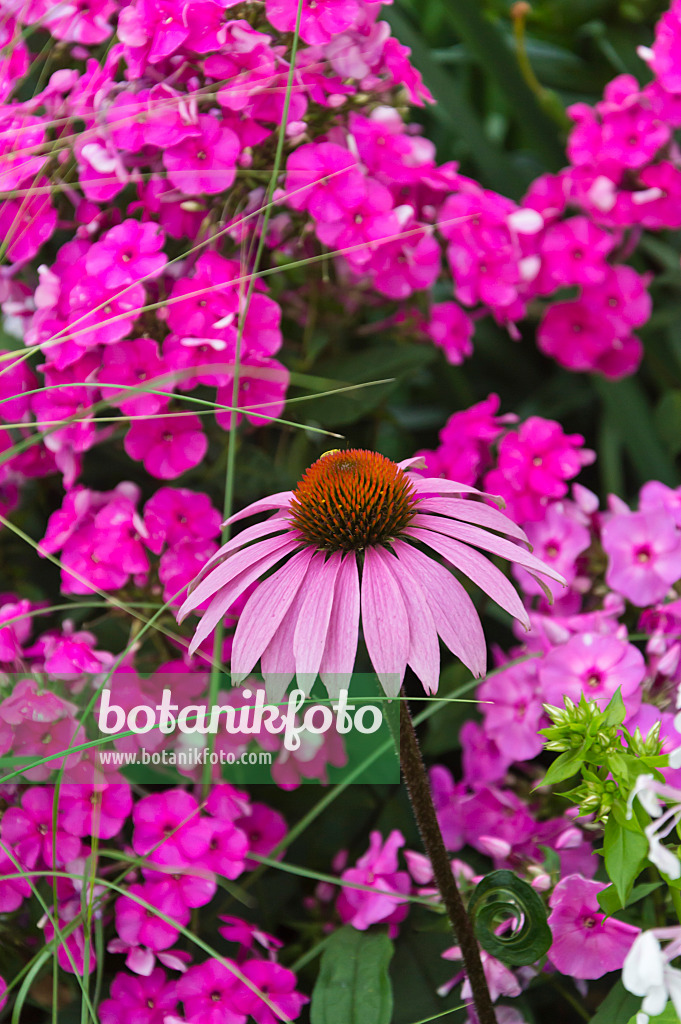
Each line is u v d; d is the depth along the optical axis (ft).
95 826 2.45
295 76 2.57
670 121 2.84
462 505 2.28
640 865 2.14
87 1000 2.35
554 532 2.67
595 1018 2.34
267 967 2.46
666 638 2.55
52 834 2.39
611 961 2.34
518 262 2.82
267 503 2.28
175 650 2.66
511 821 2.59
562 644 2.56
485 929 2.29
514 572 2.68
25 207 2.61
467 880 2.47
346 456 2.27
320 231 2.63
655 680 2.53
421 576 2.21
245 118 2.58
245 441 2.80
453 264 2.80
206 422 2.69
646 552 2.58
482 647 2.19
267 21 2.63
